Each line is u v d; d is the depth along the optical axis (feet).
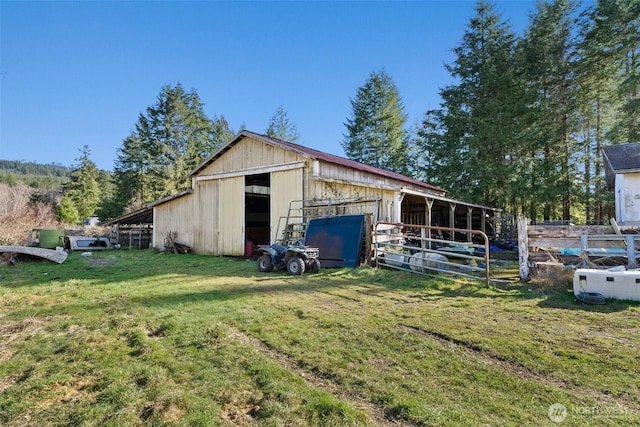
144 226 61.77
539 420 6.79
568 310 14.80
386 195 38.58
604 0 63.05
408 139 106.11
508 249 52.31
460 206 62.18
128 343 11.32
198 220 46.91
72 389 8.36
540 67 69.62
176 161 111.34
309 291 19.34
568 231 21.33
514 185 67.92
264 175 43.19
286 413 7.14
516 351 10.21
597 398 7.61
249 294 18.53
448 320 13.44
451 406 7.32
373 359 9.85
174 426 6.79
